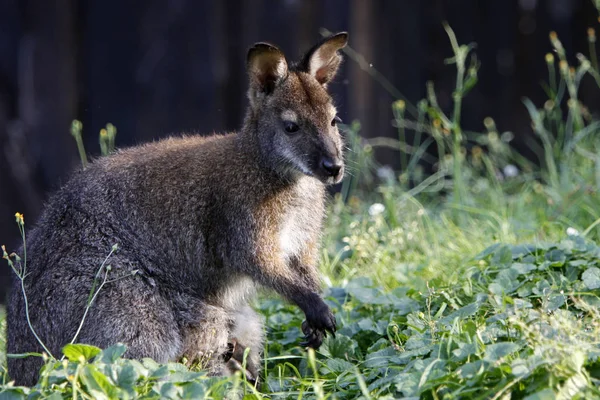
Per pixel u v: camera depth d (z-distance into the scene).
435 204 15.55
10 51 15.86
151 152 10.59
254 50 10.38
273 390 9.22
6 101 15.86
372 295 10.54
